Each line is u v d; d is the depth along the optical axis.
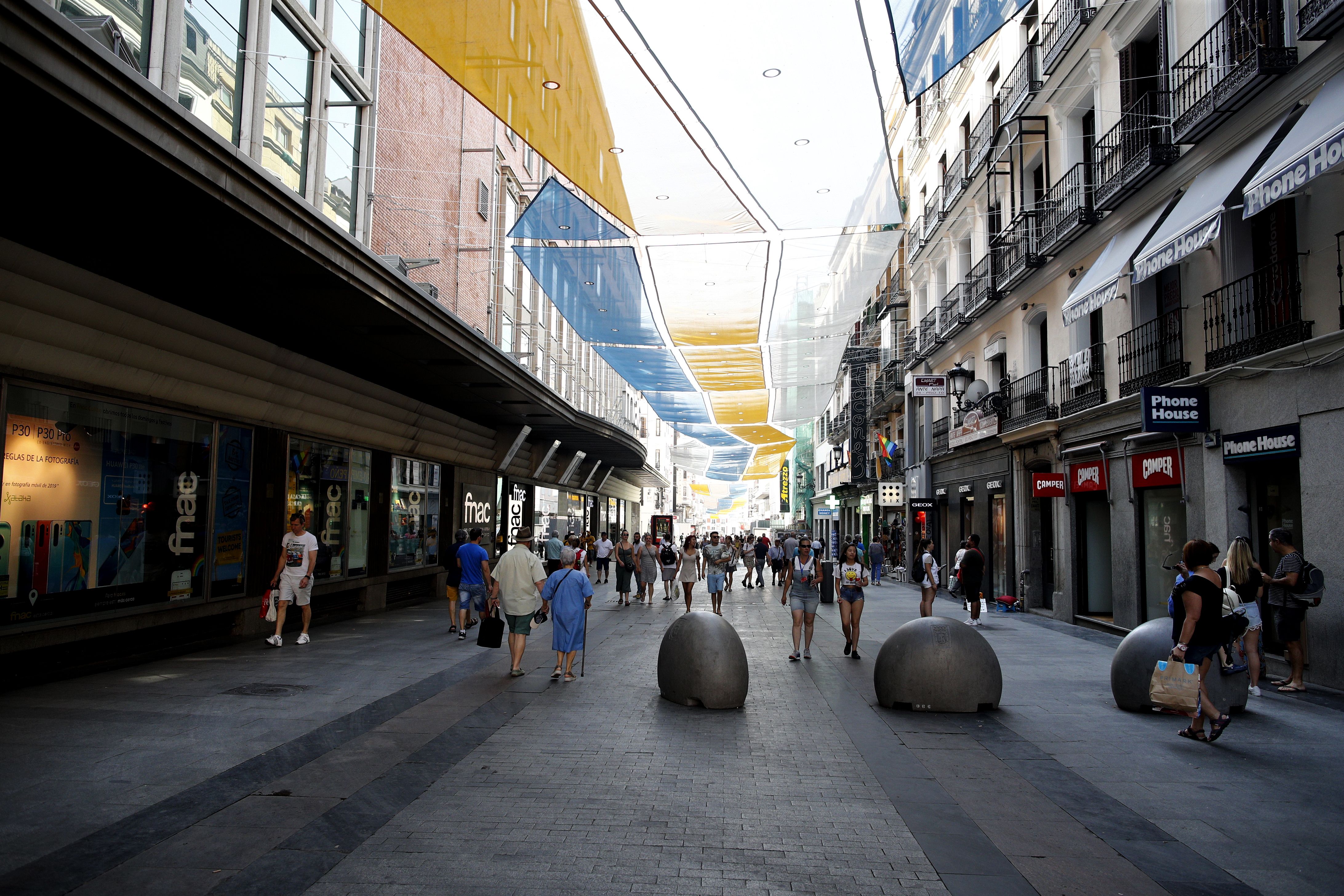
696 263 10.26
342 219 13.34
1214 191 10.31
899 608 18.53
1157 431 10.95
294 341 12.20
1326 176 9.06
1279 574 8.62
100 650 8.73
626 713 7.20
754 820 4.55
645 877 3.75
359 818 4.44
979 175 20.83
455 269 18.14
